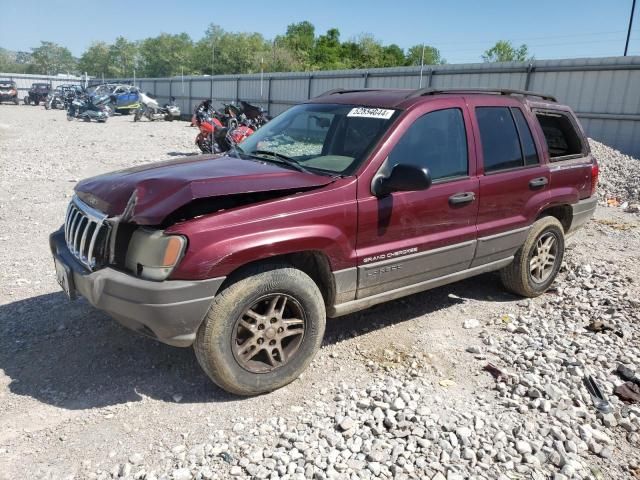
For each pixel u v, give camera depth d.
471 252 4.54
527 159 4.96
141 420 3.28
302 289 3.55
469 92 4.68
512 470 2.95
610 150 14.23
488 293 5.49
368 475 2.85
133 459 2.92
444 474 2.89
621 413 3.50
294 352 3.63
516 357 4.12
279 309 3.55
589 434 3.25
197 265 3.15
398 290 4.18
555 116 5.48
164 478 2.77
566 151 5.67
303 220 3.50
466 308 5.11
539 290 5.36
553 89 19.33
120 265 3.38
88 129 25.55
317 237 3.52
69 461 2.93
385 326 4.64
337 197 3.65
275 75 33.56
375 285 3.98
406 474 2.87
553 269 5.46
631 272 6.16
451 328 4.67
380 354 4.15
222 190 3.27
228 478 2.81
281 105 33.66
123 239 3.35
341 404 3.46
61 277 3.74
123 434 3.15
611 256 6.84
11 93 49.31
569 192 5.35
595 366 4.02
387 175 3.88
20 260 5.97
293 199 3.50
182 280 3.16
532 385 3.70
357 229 3.75
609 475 2.97
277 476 2.81
